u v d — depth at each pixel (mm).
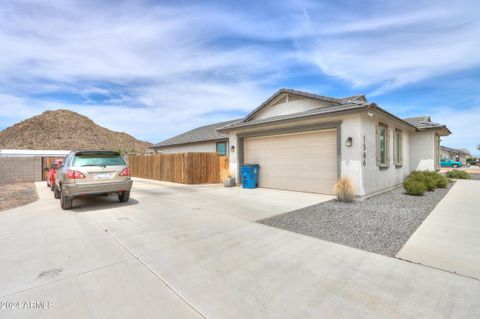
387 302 2441
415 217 5727
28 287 2748
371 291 2645
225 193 9758
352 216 5863
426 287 2721
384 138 9914
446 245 3975
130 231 4816
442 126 12562
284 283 2828
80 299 2520
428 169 13133
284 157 10445
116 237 4461
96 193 6773
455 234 4516
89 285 2793
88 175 6645
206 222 5449
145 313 2287
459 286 2734
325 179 9047
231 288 2727
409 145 13672
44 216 6074
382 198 8258
